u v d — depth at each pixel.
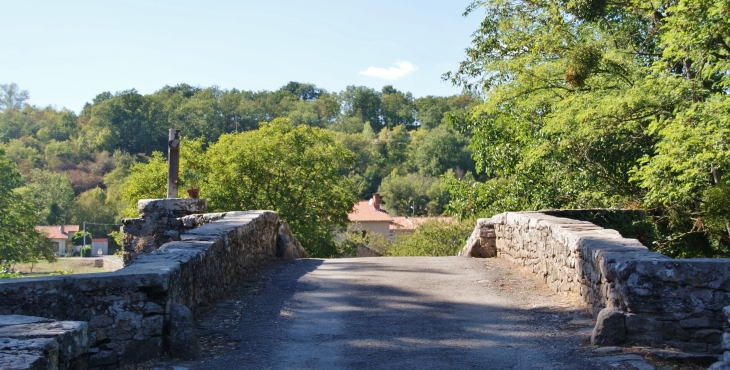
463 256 12.47
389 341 5.94
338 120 128.50
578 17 14.73
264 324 6.57
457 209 19.97
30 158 82.88
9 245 37.81
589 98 14.26
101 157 84.75
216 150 32.44
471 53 17.61
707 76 12.12
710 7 10.96
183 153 30.61
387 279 9.26
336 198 32.62
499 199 19.28
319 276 9.62
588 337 5.81
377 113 131.25
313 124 118.12
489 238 12.37
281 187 30.73
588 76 14.48
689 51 12.00
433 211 65.06
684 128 11.43
